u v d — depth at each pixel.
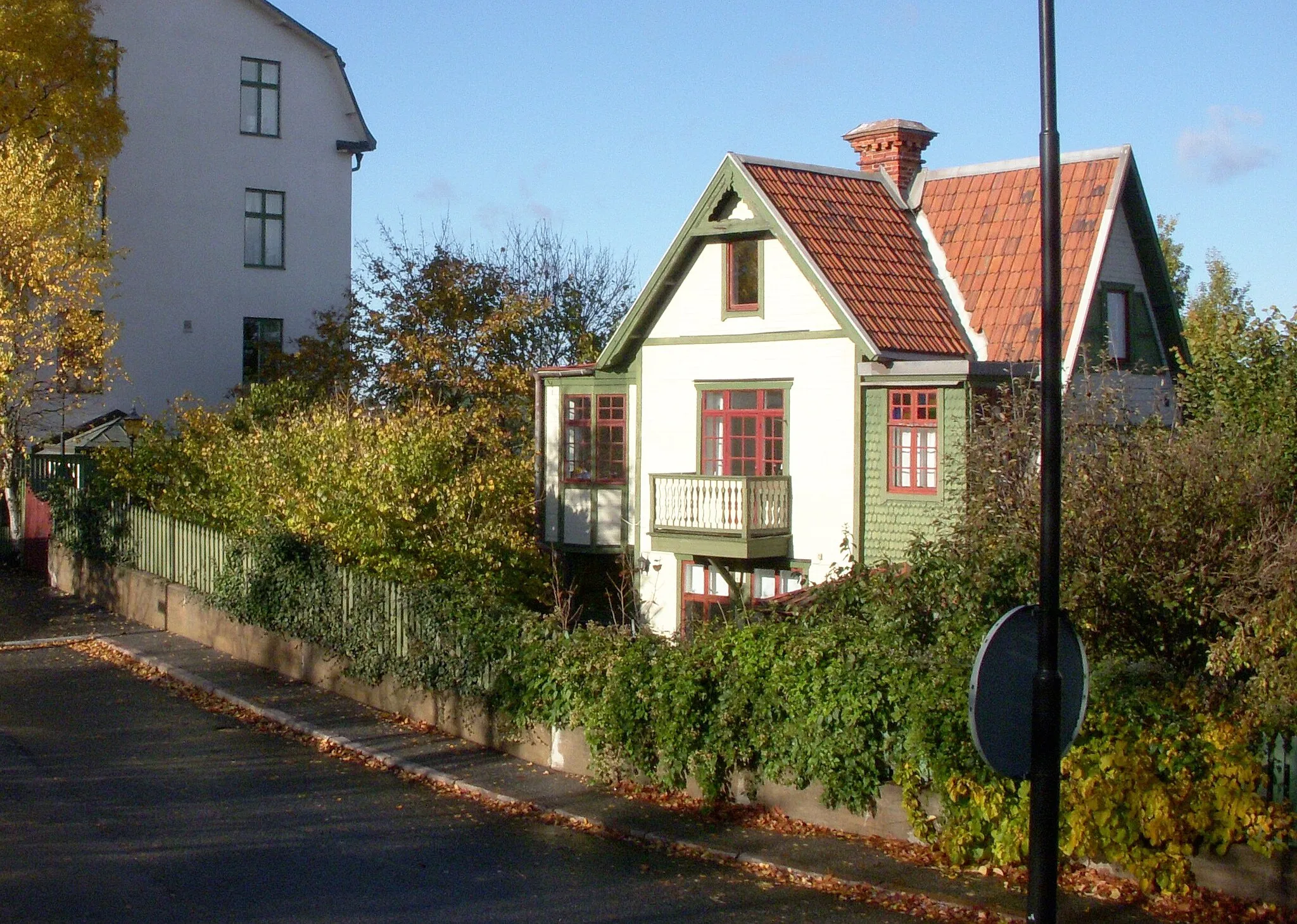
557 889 10.02
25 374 27.34
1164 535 11.32
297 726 16.06
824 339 22.50
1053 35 7.54
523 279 41.31
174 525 23.05
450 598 15.77
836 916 9.37
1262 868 9.05
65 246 26.80
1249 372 15.34
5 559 31.02
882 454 21.78
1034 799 7.26
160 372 35.53
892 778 10.79
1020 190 24.23
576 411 26.45
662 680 12.47
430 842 11.41
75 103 29.33
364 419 21.02
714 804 11.95
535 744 14.21
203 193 36.22
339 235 38.50
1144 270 24.03
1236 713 9.62
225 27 36.56
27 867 10.28
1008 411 16.67
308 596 18.47
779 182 23.52
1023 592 12.05
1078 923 8.98
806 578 22.77
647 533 25.03
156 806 12.50
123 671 19.75
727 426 24.06
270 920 9.14
